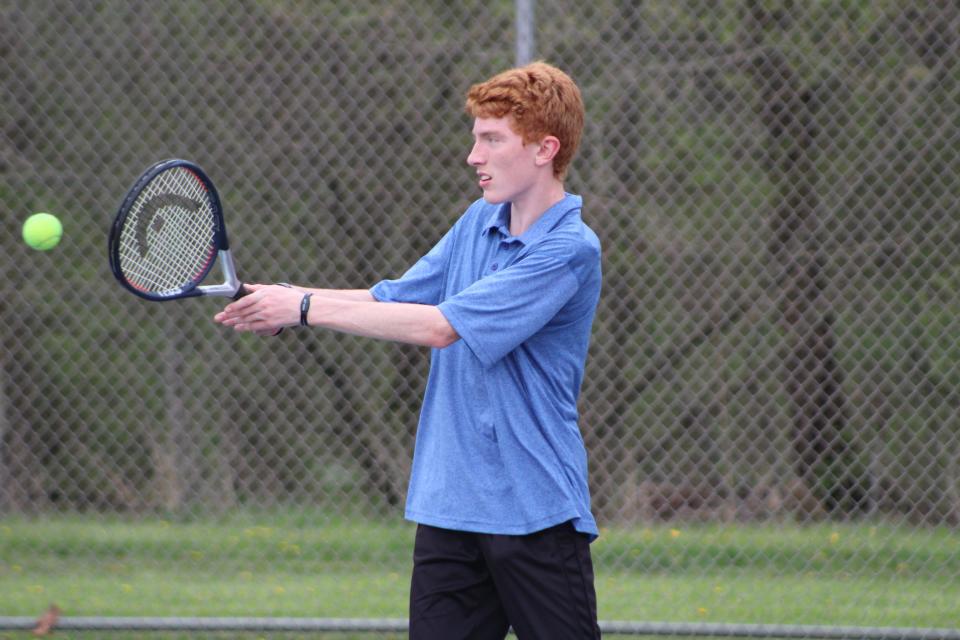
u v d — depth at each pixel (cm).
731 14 2197
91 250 2239
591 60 2136
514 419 923
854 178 2170
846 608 1850
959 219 2109
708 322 2225
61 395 2247
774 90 2223
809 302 2211
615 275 2188
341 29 2175
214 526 2248
